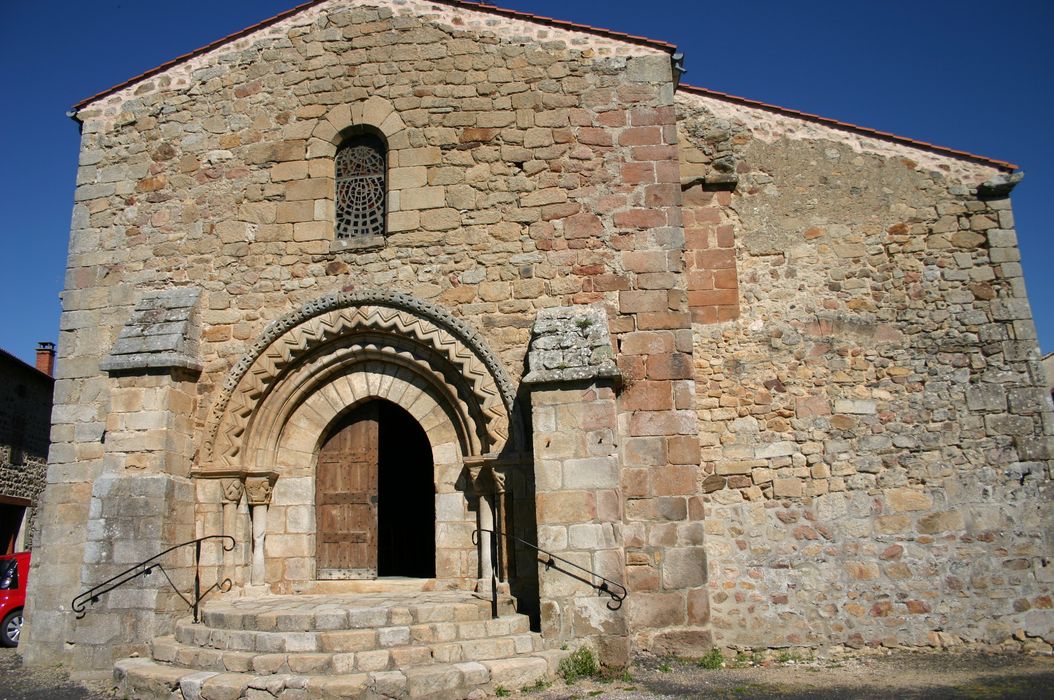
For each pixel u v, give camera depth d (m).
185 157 10.52
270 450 9.88
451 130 10.00
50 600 9.43
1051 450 9.15
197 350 9.84
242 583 9.43
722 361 9.68
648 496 8.72
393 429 13.70
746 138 10.23
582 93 9.91
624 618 7.89
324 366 9.89
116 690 7.83
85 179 10.68
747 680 7.75
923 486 9.20
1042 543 8.97
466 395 9.51
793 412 9.48
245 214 10.22
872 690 7.25
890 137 10.15
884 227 9.91
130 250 10.38
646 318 9.23
